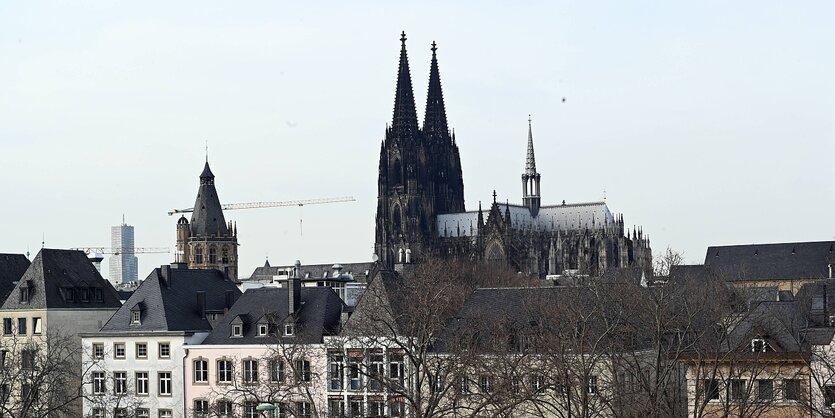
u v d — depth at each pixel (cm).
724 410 18200
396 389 18462
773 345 19662
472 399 18488
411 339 18012
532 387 19212
